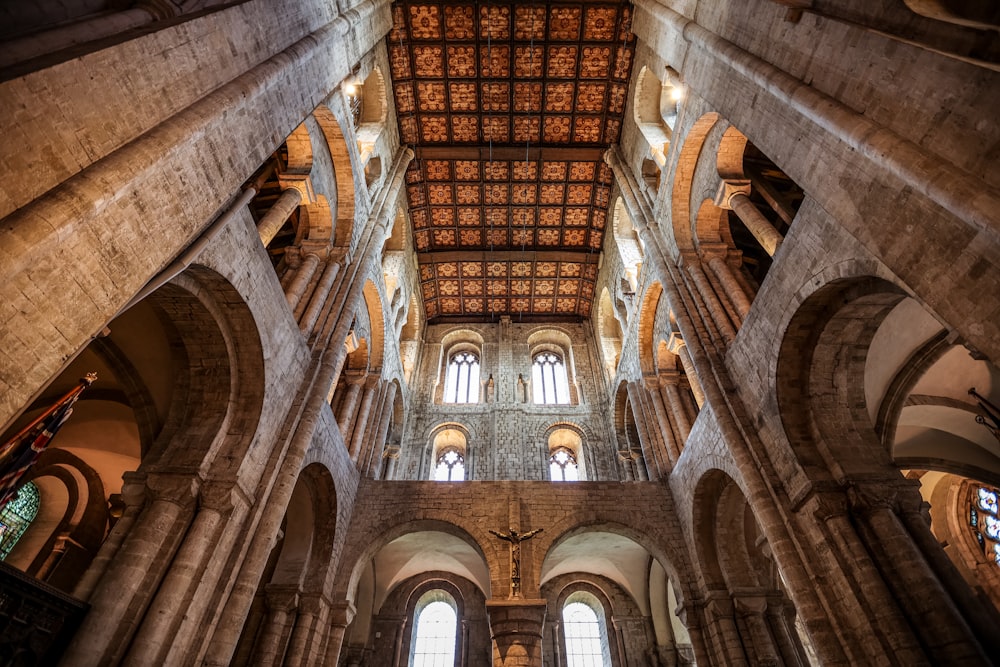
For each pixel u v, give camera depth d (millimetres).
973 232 6402
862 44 8016
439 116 22109
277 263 19453
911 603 8328
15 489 6883
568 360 28859
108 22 6957
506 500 17047
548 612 20766
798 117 9523
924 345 11195
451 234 26453
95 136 6203
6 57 5504
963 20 6066
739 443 11875
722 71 12398
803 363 10891
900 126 7301
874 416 11727
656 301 20250
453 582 21344
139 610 8227
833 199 8672
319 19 12625
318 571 14680
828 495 9617
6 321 5023
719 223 15930
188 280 9461
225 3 9188
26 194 5430
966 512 19062
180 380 10812
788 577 9812
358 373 19188
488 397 26422
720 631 13836
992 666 7402
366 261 16375
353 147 16188
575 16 19312
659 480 17812
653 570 20219
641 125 20031
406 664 19516
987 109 6191
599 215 25438
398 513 16750
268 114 9836
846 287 9672
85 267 5879
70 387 13055
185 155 7457
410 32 19484
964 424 13695
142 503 9414
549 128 22609
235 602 9539
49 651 7367
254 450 10555
